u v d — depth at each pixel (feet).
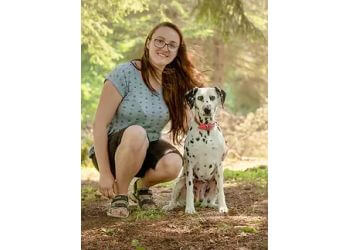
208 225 20.93
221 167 21.22
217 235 20.84
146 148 20.85
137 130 20.65
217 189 21.44
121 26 22.33
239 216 21.35
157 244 20.66
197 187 21.49
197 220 20.98
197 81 21.75
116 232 20.85
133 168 20.83
